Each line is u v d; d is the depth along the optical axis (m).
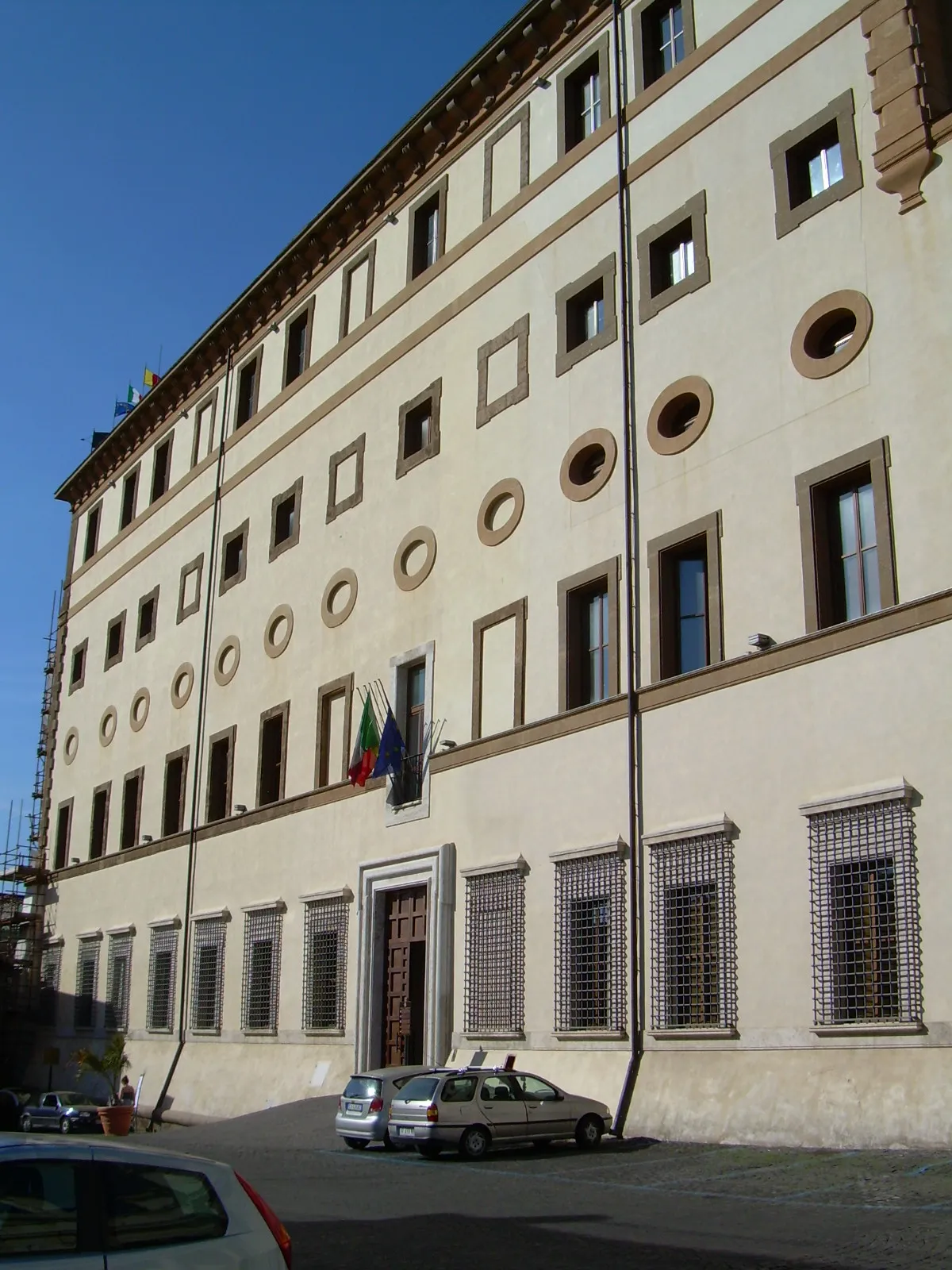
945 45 20.69
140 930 38.75
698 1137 18.95
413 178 32.59
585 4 27.42
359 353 33.44
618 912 21.80
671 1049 20.42
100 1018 40.06
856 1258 10.45
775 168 22.27
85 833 44.59
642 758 22.02
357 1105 20.77
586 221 26.30
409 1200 14.62
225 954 33.88
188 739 38.31
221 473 39.66
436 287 30.80
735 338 22.25
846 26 21.61
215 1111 31.48
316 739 31.77
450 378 29.58
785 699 19.72
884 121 20.41
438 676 27.81
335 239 35.56
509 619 26.11
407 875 27.23
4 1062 45.12
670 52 25.64
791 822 19.22
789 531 20.48
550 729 24.14
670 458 22.98
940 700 17.62
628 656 22.77
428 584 28.78
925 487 18.62
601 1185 15.47
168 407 44.72
